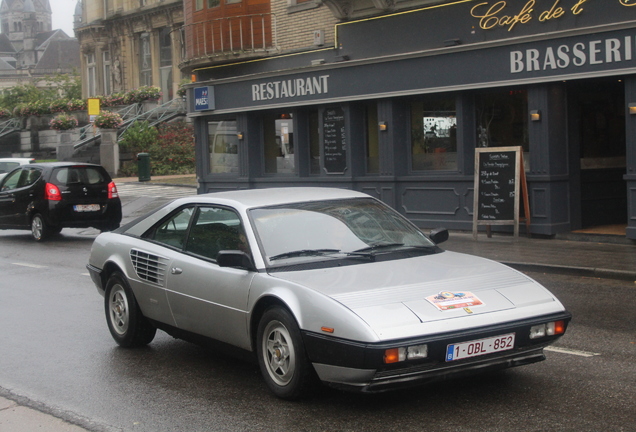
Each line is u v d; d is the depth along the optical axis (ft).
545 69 41.24
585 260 34.99
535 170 42.65
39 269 39.93
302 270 17.60
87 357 22.07
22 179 54.03
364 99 51.06
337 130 53.72
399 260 18.38
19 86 211.00
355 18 51.88
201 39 63.87
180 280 19.89
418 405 16.56
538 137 42.45
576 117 43.19
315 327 15.66
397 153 49.93
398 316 15.20
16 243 52.49
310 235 18.74
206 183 65.67
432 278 17.03
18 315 28.22
